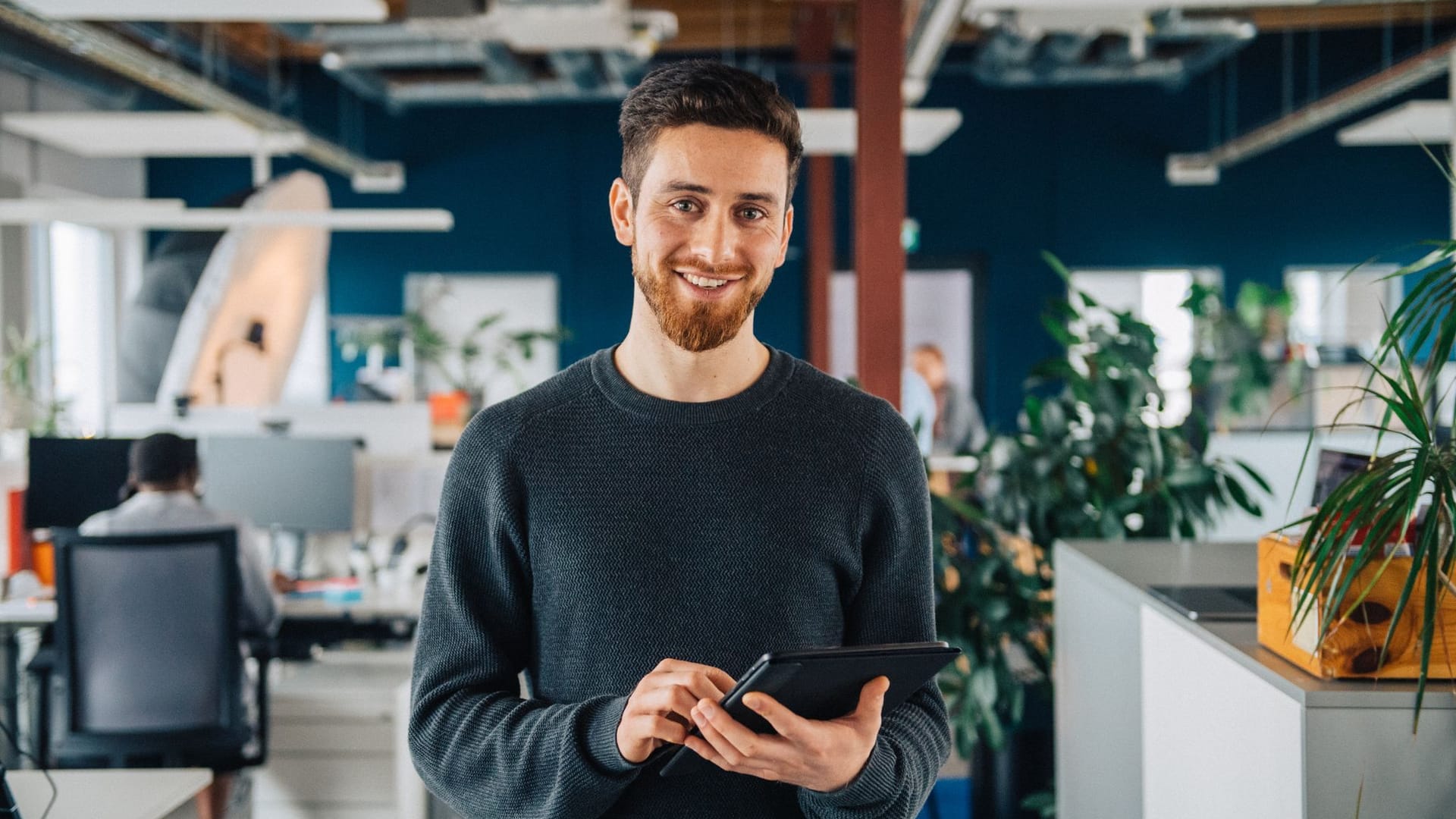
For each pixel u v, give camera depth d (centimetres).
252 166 952
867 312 387
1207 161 888
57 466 409
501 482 117
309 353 953
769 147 108
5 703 393
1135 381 327
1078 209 934
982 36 803
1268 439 584
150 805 181
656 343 116
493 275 955
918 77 623
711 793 113
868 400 122
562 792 105
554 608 116
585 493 116
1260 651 161
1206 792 173
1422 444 137
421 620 124
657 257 109
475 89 836
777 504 115
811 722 96
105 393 900
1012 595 332
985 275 936
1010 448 337
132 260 915
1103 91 930
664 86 109
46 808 180
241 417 456
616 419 117
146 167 948
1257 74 923
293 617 389
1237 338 678
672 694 97
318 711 334
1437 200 919
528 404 120
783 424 117
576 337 952
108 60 536
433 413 507
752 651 113
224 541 316
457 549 120
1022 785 353
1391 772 140
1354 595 143
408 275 955
